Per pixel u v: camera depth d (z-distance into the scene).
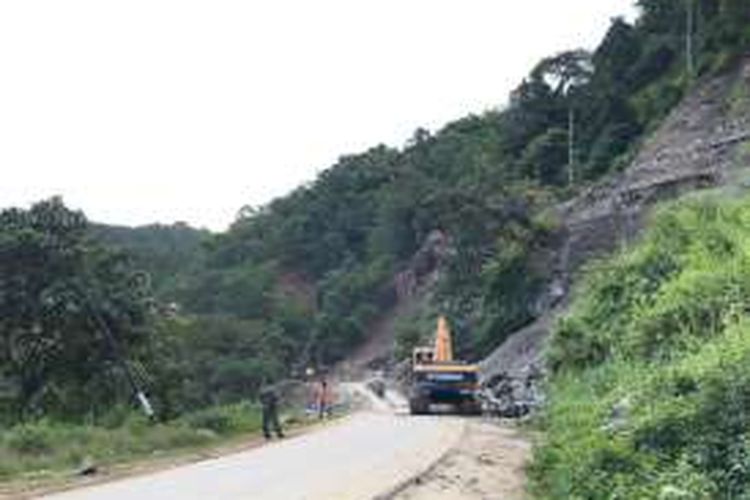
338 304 170.38
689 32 107.62
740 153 76.44
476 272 114.88
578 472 17.11
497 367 83.56
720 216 33.09
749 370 15.95
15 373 52.00
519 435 39.00
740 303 22.89
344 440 35.41
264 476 23.67
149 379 54.66
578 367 35.16
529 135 146.62
